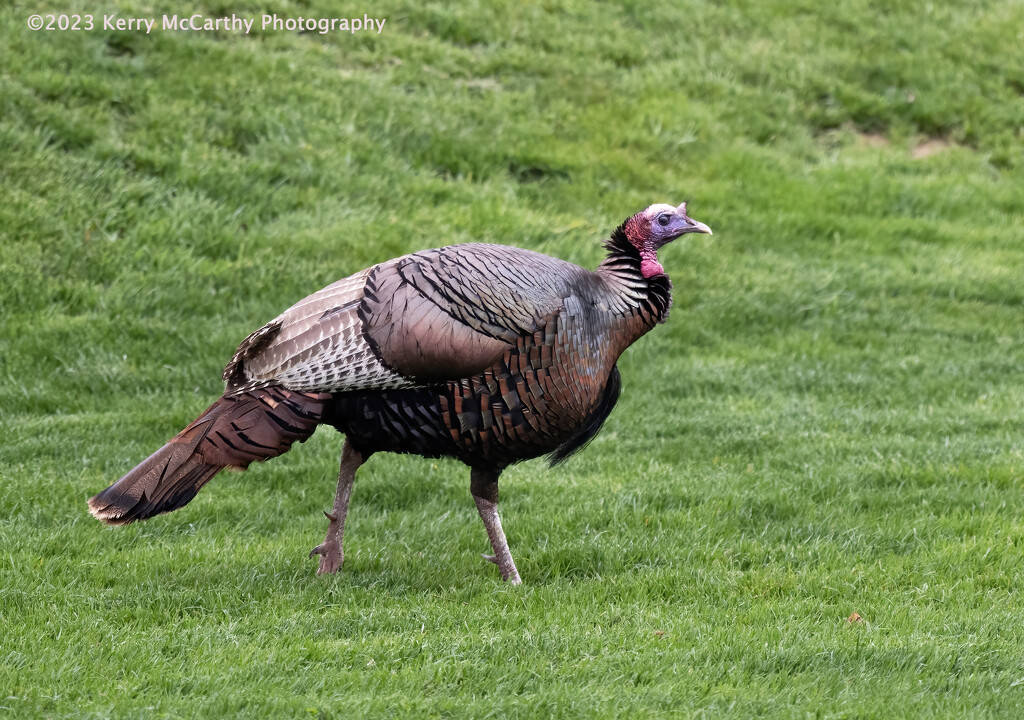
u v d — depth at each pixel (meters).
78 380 12.90
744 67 24.36
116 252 15.09
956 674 6.83
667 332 15.64
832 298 17.02
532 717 6.20
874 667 6.90
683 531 9.57
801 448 11.80
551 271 8.04
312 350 7.68
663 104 22.36
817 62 25.05
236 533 9.59
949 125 24.38
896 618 7.70
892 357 15.31
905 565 8.81
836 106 24.28
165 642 7.13
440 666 6.77
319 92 19.55
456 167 19.44
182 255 15.24
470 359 7.66
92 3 19.97
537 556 9.09
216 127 18.27
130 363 13.39
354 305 7.73
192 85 18.64
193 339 13.82
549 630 7.38
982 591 8.28
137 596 8.01
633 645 7.18
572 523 9.82
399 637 7.26
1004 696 6.51
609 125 21.44
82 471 10.66
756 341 15.88
